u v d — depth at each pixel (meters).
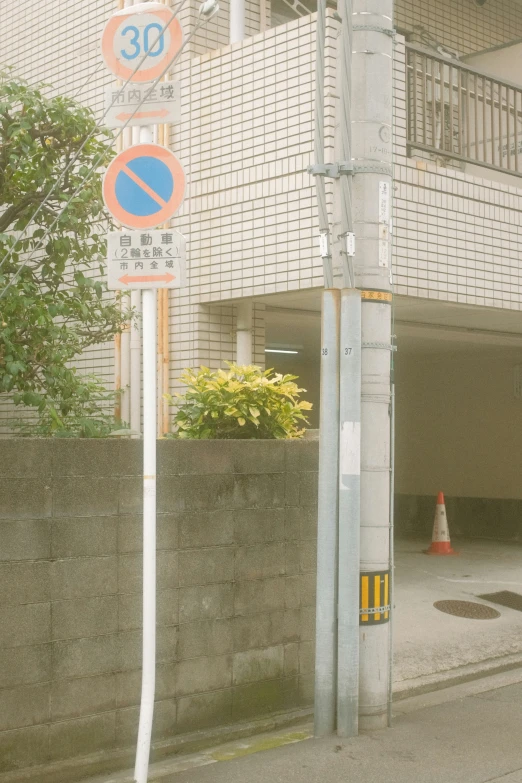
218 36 7.88
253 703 4.92
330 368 4.82
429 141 8.99
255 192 7.01
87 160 6.11
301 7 9.10
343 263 4.81
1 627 3.98
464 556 10.45
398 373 14.19
